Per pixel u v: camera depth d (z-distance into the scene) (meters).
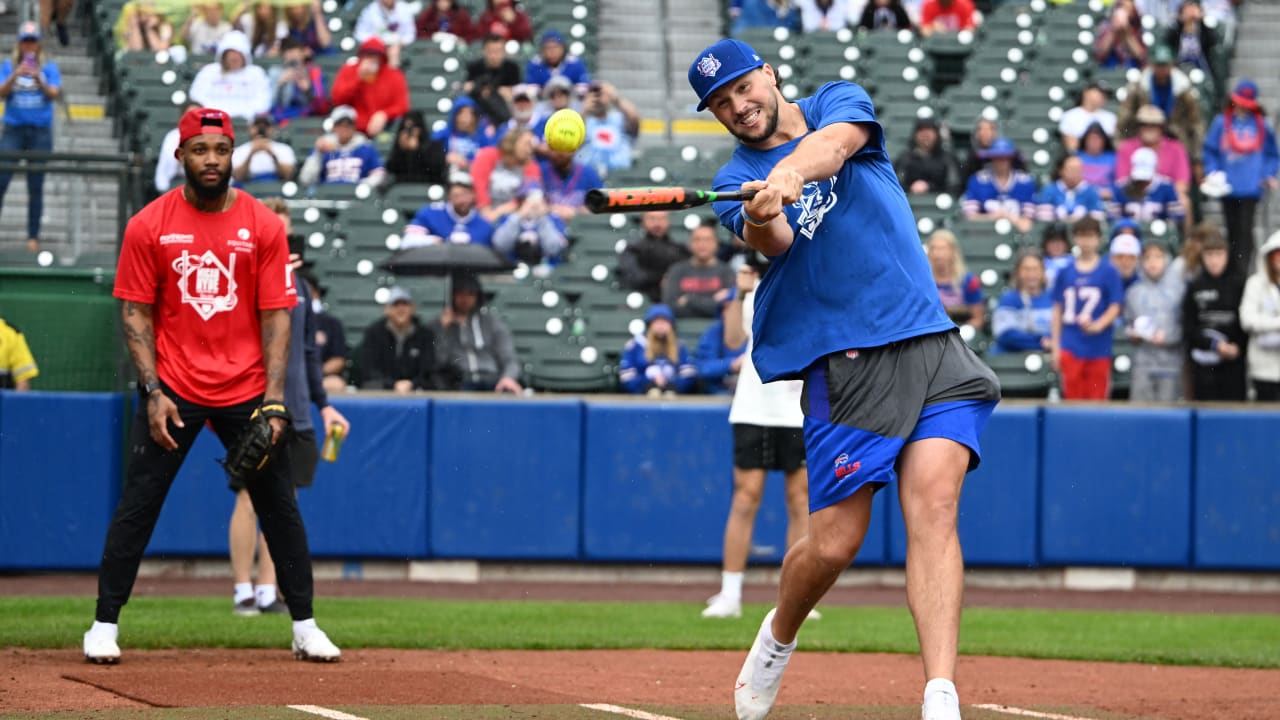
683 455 24.64
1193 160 31.61
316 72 33.16
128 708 10.29
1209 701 12.21
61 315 24.03
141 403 13.30
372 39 31.92
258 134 30.52
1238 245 30.67
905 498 8.91
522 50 36.41
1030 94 35.91
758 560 24.70
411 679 12.34
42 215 24.56
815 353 9.12
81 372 24.00
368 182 29.77
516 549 24.45
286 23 35.62
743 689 9.77
